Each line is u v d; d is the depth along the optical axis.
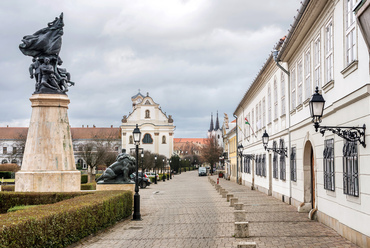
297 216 15.31
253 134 33.16
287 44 17.28
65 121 20.38
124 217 15.84
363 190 9.36
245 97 36.53
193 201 23.97
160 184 48.44
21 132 97.50
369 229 9.01
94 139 81.62
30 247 8.02
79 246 10.46
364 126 9.23
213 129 176.75
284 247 9.82
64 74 21.28
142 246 10.45
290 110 19.14
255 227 12.93
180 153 154.25
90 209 11.52
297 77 17.56
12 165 63.66
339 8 11.45
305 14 14.08
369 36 6.48
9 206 16.67
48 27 21.06
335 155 11.73
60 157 19.88
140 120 89.75
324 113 12.78
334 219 11.98
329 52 12.85
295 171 18.16
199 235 11.91
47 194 16.73
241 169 43.97
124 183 19.92
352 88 10.23
